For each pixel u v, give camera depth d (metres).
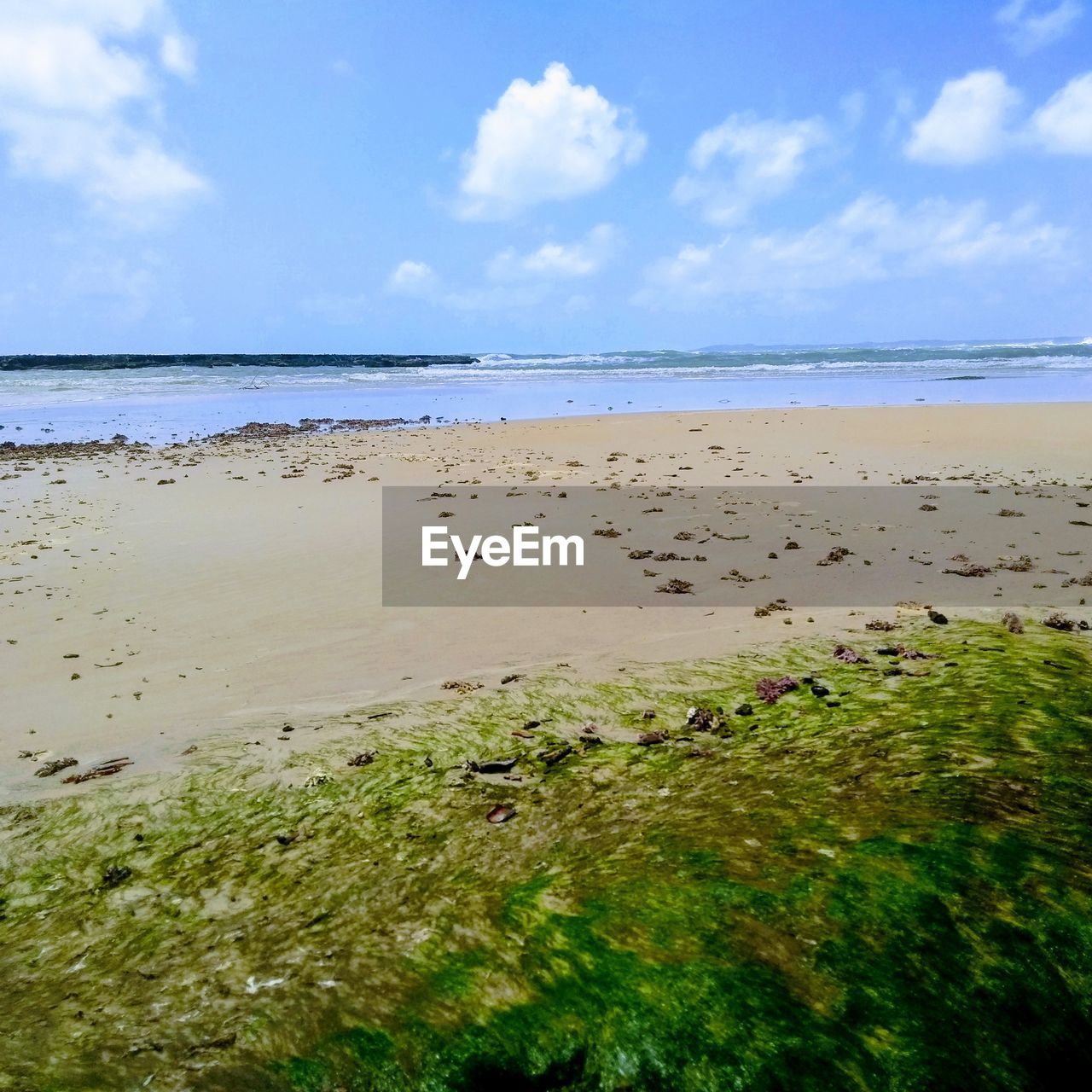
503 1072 2.87
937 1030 2.82
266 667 7.08
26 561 10.45
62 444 22.17
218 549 10.94
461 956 3.40
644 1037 2.86
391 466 17.61
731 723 5.68
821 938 3.21
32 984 3.52
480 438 21.97
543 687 6.38
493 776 5.08
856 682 6.12
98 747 5.73
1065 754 4.58
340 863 4.26
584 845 4.21
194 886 4.16
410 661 7.11
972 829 3.83
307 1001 3.23
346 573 9.75
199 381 48.34
